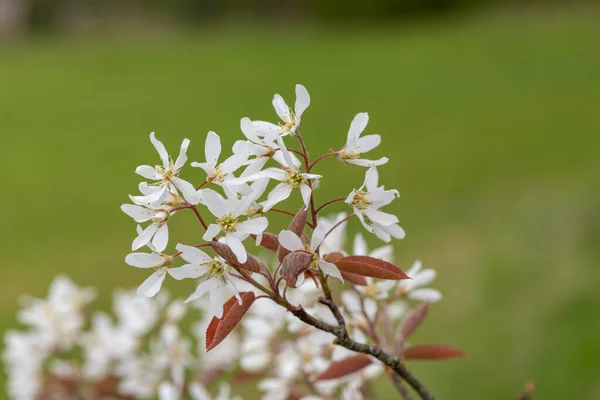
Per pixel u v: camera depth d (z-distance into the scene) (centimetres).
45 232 877
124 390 280
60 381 284
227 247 145
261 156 155
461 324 537
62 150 1234
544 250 605
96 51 2323
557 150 968
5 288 735
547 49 1630
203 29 2823
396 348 190
